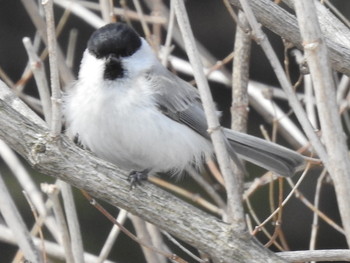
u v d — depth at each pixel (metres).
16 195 15.30
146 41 9.42
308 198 15.88
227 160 6.42
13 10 16.45
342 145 5.54
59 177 7.01
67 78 9.48
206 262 7.68
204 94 6.30
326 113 5.54
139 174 7.16
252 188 9.48
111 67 8.69
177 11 6.33
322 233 15.95
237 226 6.68
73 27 16.00
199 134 9.27
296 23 7.77
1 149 9.67
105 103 8.63
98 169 7.06
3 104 6.95
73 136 8.93
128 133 8.71
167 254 7.42
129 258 15.59
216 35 16.80
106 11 9.52
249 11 6.07
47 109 7.68
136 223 8.97
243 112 9.30
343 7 15.57
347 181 5.53
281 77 5.93
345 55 7.83
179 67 10.88
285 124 10.25
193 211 6.93
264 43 6.01
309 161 8.25
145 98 8.76
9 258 15.84
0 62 16.39
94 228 15.61
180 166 9.23
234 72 9.30
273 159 9.02
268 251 6.68
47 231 12.44
